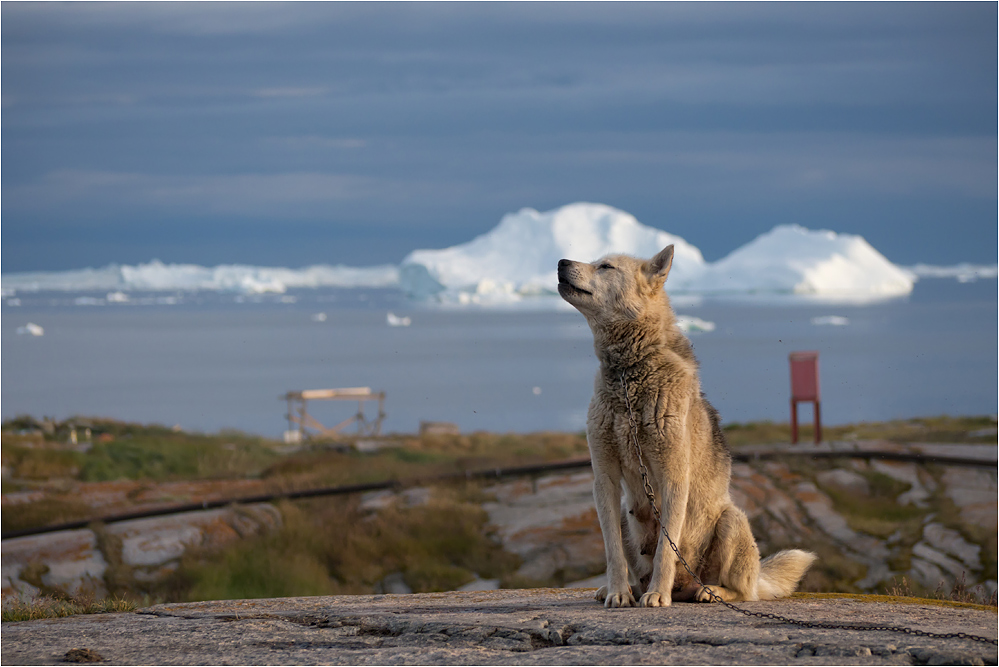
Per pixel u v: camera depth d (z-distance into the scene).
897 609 8.61
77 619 9.45
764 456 30.27
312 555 22.14
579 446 42.25
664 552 9.16
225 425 105.62
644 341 9.68
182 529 23.31
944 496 25.42
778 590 10.10
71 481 32.31
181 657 6.86
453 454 41.81
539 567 21.22
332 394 64.12
